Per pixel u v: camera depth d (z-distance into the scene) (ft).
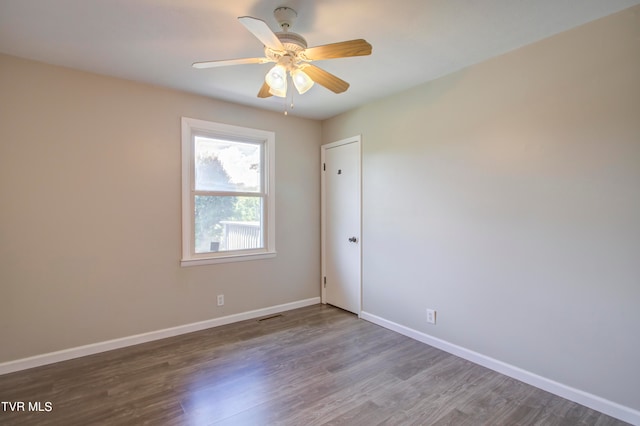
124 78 9.30
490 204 8.16
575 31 6.73
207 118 10.84
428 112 9.56
